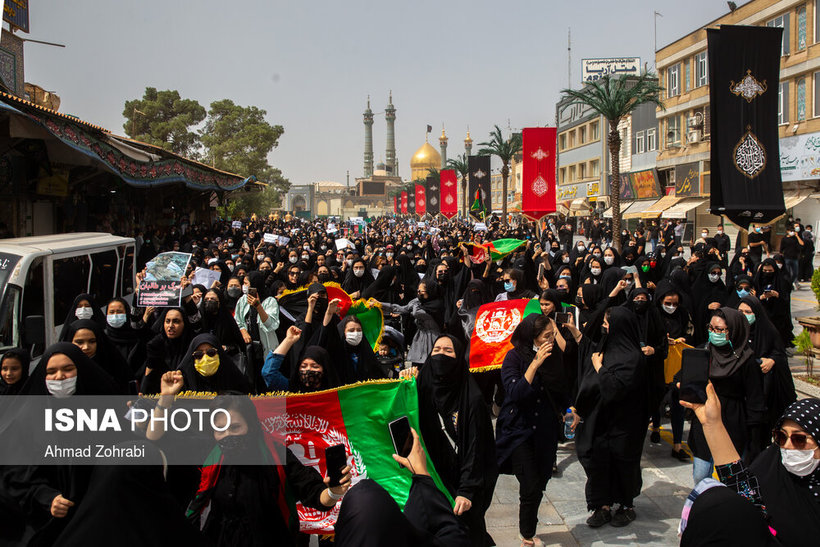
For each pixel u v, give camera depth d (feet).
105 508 9.72
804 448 9.81
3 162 46.73
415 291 39.22
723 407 16.56
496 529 17.44
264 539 11.00
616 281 31.40
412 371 15.08
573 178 185.47
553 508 18.67
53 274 24.77
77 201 60.13
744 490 9.84
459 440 13.43
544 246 64.64
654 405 22.20
